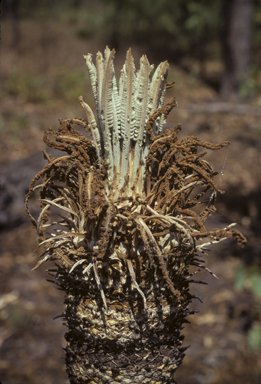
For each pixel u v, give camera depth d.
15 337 3.73
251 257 4.55
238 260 4.58
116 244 0.89
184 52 14.23
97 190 0.86
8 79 10.16
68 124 0.93
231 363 3.39
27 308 4.06
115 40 14.27
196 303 4.09
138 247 0.89
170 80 11.54
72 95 9.70
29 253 4.79
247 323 3.81
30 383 3.27
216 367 3.38
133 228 0.89
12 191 5.49
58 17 18.45
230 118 8.95
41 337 3.76
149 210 0.88
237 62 10.58
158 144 0.89
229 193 5.82
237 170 6.51
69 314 0.97
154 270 0.90
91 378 0.97
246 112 9.24
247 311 3.94
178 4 13.68
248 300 4.08
